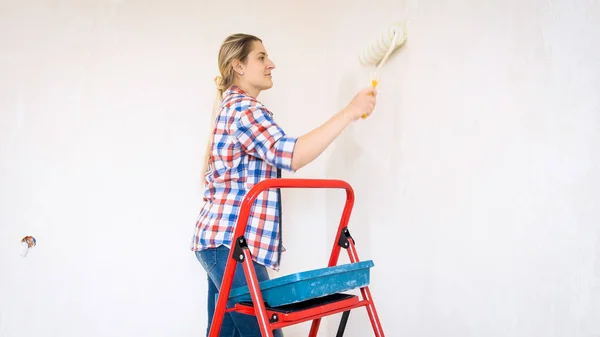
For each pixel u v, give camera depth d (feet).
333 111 7.44
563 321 3.79
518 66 4.24
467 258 4.77
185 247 7.08
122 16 7.07
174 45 7.21
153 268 6.94
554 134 3.89
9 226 6.53
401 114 5.83
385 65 6.17
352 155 6.87
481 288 4.59
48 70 6.77
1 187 6.53
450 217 5.01
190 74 7.23
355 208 6.78
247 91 5.68
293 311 4.13
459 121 4.90
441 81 5.16
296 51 7.67
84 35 6.92
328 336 7.39
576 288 3.69
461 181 4.86
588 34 3.62
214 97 7.30
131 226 6.89
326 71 7.65
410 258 5.65
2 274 6.48
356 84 6.86
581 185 3.65
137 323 6.84
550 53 3.93
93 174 6.82
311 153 4.53
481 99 4.63
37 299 6.56
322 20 7.77
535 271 4.04
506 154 4.33
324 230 7.55
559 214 3.83
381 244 6.20
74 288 6.67
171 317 6.97
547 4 3.97
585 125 3.63
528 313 4.10
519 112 4.21
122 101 6.98
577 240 3.68
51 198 6.67
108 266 6.79
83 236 6.73
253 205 4.92
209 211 5.05
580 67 3.68
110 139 6.90
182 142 7.14
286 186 4.51
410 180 5.65
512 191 4.27
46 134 6.71
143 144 7.00
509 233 4.30
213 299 5.65
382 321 6.16
